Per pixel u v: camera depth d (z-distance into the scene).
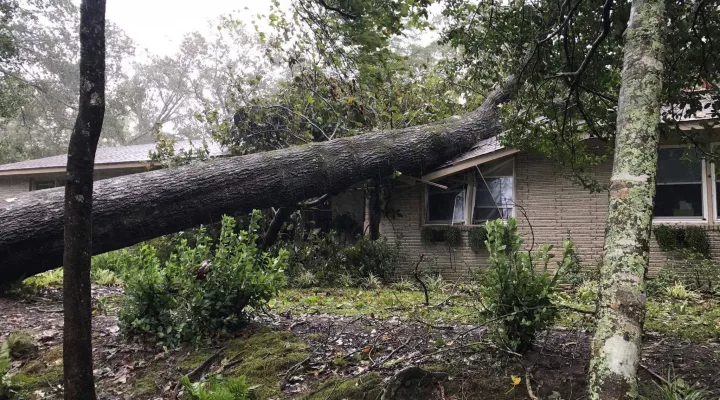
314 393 3.70
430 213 10.91
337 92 8.36
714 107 4.92
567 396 3.26
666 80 4.79
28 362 4.71
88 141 2.99
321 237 11.32
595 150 9.28
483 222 10.23
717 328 5.04
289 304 7.12
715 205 8.84
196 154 11.10
